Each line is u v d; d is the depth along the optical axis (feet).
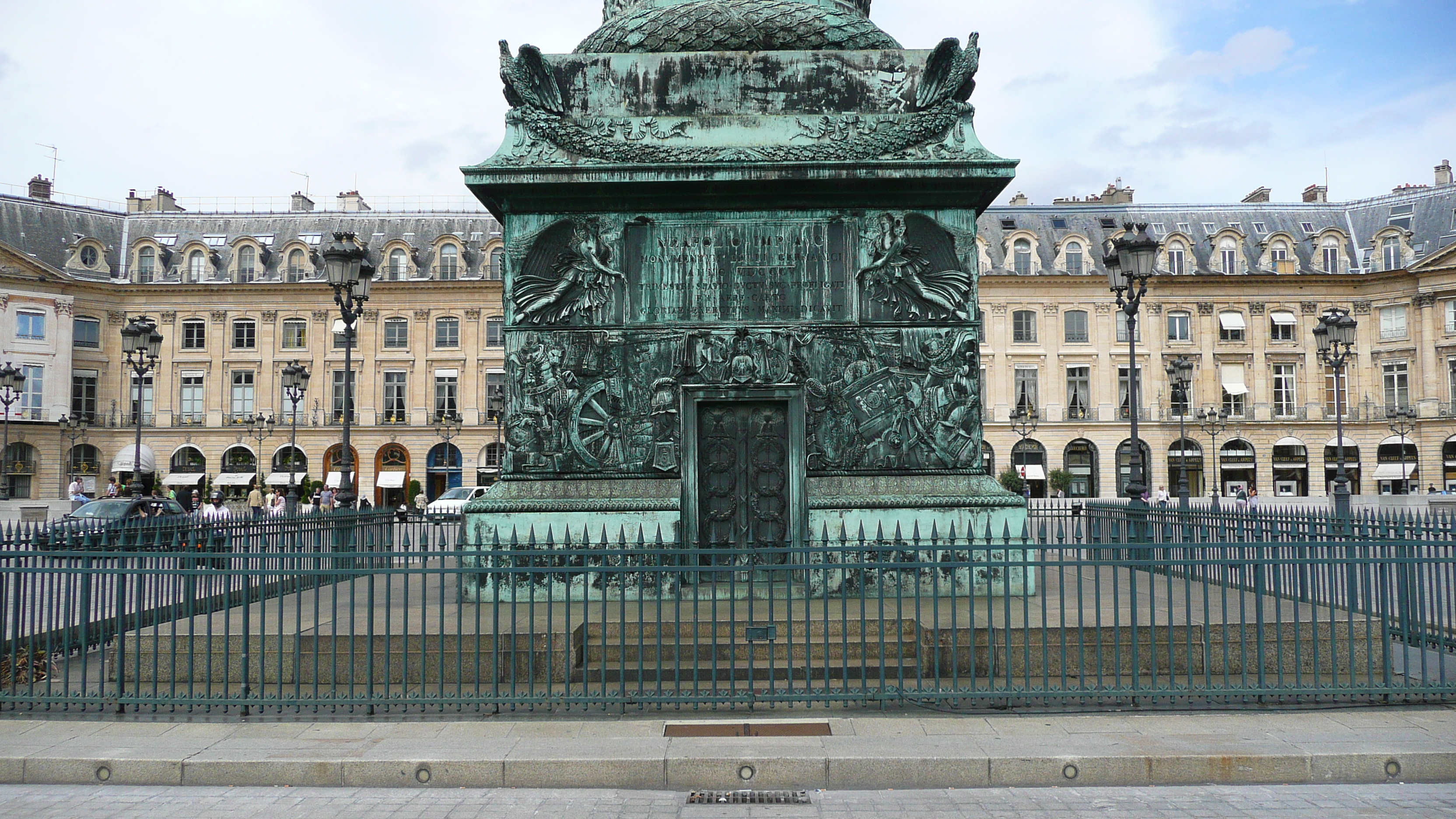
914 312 37.99
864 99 38.88
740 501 37.68
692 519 37.06
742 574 37.04
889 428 37.63
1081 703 27.30
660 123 37.93
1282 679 27.07
